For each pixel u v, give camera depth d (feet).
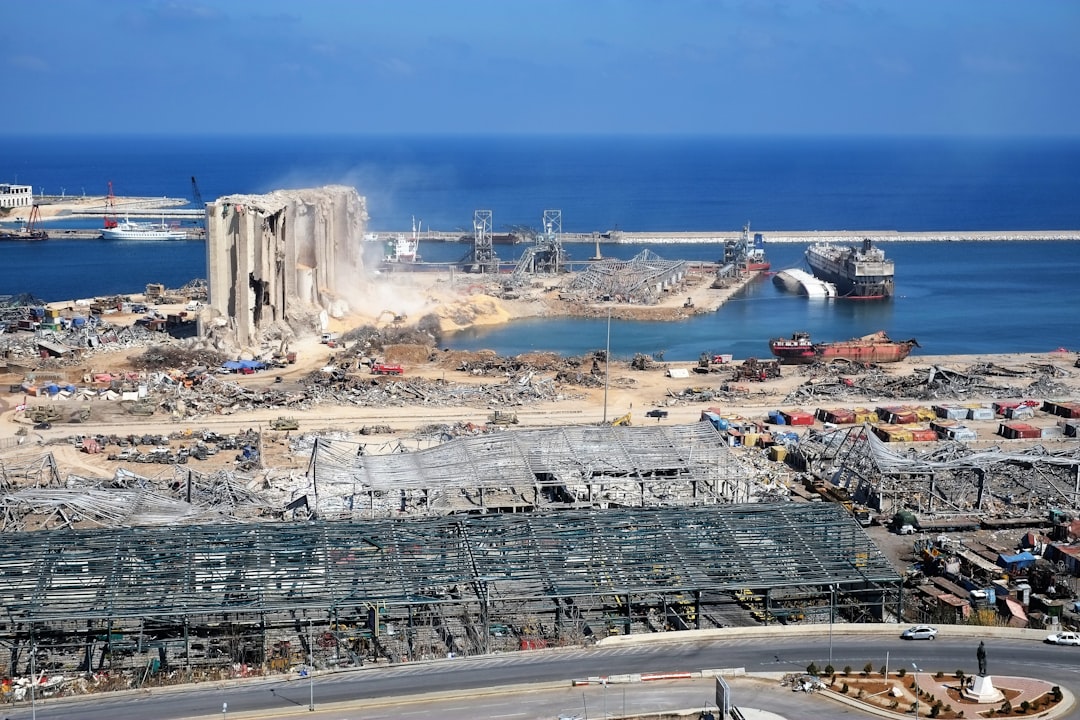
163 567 464.65
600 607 486.38
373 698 403.75
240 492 623.77
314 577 463.83
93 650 442.50
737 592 499.92
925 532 605.31
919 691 410.52
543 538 497.05
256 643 448.24
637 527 506.89
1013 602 504.84
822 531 508.94
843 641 454.81
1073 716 396.37
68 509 570.87
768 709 398.83
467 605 478.59
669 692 409.90
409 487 606.96
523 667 429.38
